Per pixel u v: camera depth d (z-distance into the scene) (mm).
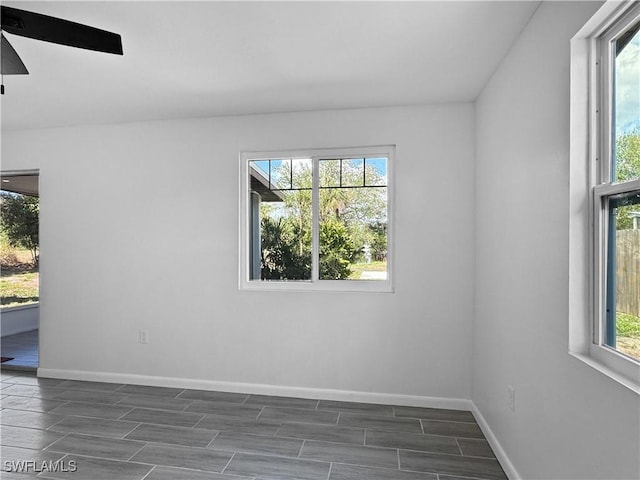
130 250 3316
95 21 1772
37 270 3902
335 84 2510
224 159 3156
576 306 1385
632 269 1180
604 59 1326
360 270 3023
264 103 2863
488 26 1817
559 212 1473
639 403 1015
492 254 2309
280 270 3150
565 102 1434
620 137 1250
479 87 2535
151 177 3273
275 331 3074
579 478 1322
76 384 3305
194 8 1672
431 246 2838
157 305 3273
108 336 3369
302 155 3074
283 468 2062
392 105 2881
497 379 2199
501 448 2117
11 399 2979
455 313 2811
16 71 1717
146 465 2082
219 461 2127
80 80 2451
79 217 3412
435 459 2156
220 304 3164
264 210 3168
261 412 2750
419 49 2047
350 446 2291
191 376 3215
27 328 5074
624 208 1221
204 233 3191
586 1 1272
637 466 1023
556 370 1493
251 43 1990
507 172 2047
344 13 1718
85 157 3391
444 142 2822
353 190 3031
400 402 2885
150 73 2352
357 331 2951
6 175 3613
